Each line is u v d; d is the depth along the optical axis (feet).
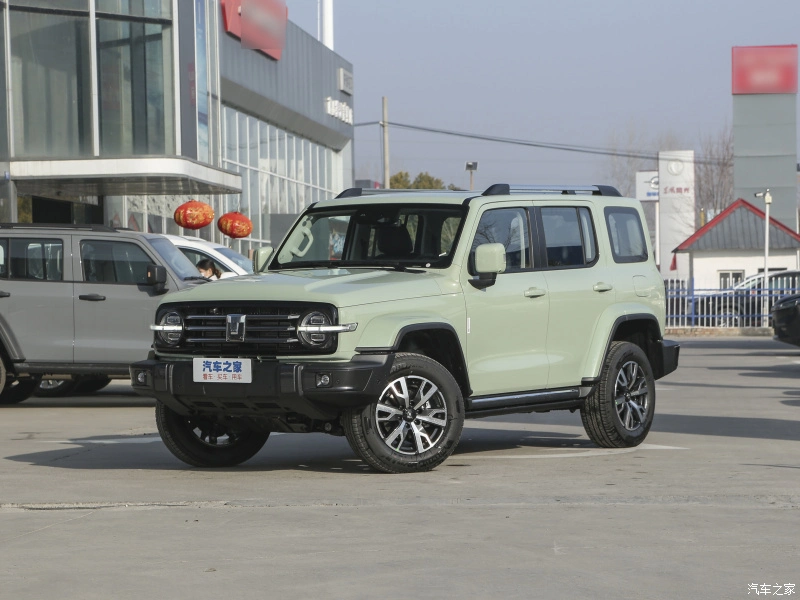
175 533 22.18
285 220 154.10
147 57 94.53
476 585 18.22
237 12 130.31
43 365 49.21
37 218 96.68
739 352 92.79
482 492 26.53
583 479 28.53
